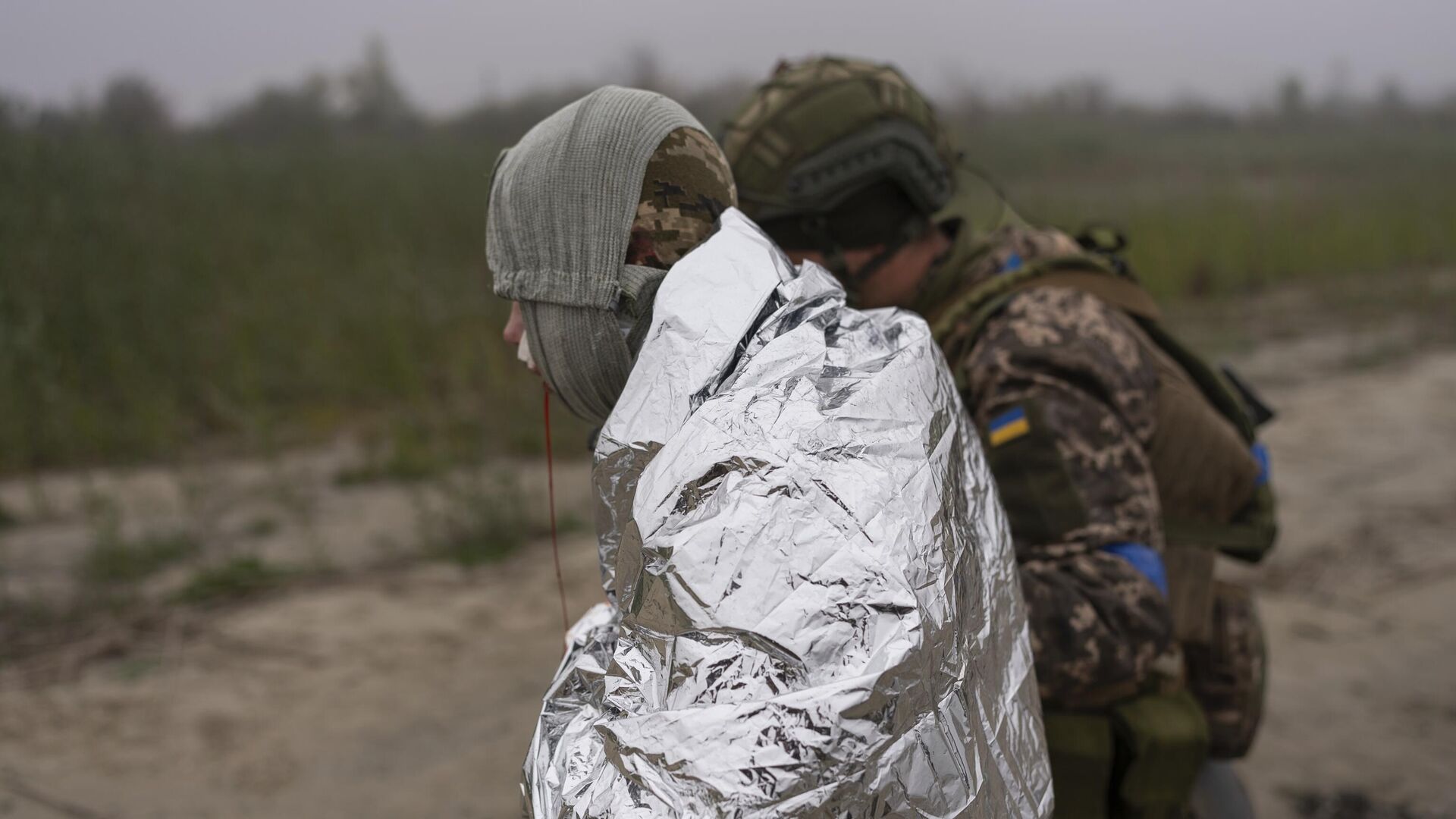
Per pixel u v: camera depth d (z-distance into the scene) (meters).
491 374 6.04
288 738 2.80
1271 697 2.97
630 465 0.81
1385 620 3.42
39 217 6.93
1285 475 4.84
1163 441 1.32
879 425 0.82
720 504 0.75
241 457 5.18
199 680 3.09
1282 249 10.84
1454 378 6.70
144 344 6.04
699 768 0.71
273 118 21.92
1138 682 1.22
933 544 0.80
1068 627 1.14
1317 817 2.45
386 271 7.72
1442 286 10.23
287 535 4.19
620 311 0.89
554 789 0.77
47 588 3.67
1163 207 13.65
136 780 2.61
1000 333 1.29
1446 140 33.34
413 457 4.91
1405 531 4.12
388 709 2.95
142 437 5.20
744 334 0.82
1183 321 8.79
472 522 4.24
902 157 1.41
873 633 0.74
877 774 0.73
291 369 6.26
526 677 3.12
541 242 0.89
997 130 28.41
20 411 5.04
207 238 8.39
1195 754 1.25
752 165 1.44
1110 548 1.18
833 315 0.91
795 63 1.53
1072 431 1.20
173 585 3.72
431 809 2.51
